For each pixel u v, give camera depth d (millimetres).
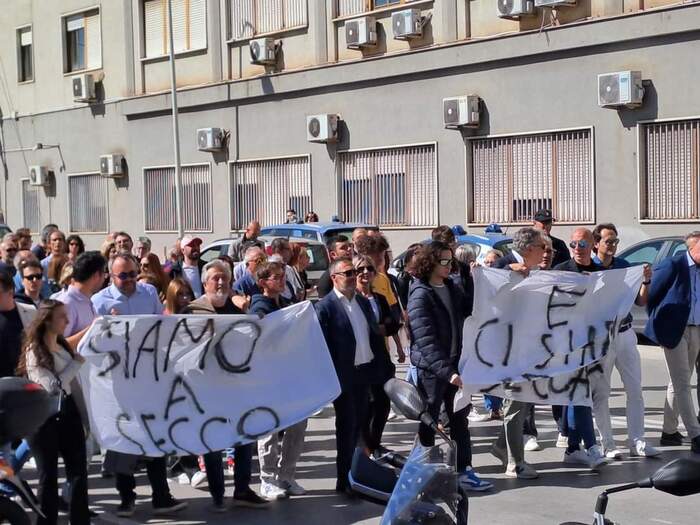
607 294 8539
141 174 28516
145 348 7336
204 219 26797
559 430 9594
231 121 25734
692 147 17406
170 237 27766
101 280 7742
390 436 10219
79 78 29594
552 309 8398
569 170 19062
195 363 7410
